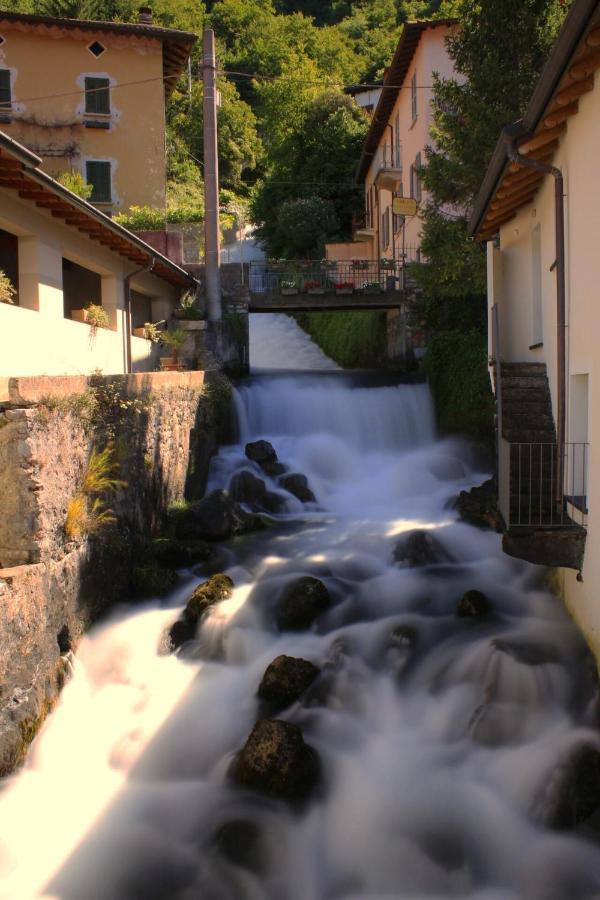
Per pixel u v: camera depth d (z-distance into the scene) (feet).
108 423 33.91
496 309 36.88
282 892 20.21
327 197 142.92
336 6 222.69
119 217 76.28
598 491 25.11
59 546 28.50
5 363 34.91
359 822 21.99
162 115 87.61
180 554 38.19
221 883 20.42
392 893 20.10
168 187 125.29
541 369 35.01
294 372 75.10
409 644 29.09
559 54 21.85
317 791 23.02
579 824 21.35
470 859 20.84
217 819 22.43
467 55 52.90
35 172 34.32
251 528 43.62
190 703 27.89
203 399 50.39
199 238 75.56
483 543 38.73
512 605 31.99
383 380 66.54
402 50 82.12
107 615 32.96
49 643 27.37
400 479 52.03
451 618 31.09
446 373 58.23
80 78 86.53
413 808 22.35
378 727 25.84
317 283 73.10
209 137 66.44
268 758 23.06
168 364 59.88
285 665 27.53
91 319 46.34
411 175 86.79
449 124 52.29
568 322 28.43
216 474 51.47
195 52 166.20
